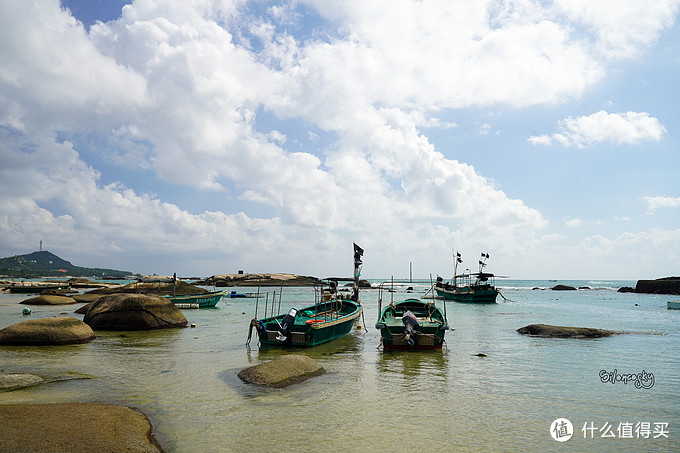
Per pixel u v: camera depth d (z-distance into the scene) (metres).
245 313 38.12
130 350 17.92
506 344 20.53
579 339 22.03
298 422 9.23
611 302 58.84
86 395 11.02
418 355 17.56
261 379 12.15
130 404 10.28
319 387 12.13
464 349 19.09
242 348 18.69
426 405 10.63
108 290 47.84
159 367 14.53
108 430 7.68
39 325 19.05
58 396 10.91
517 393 11.86
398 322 20.66
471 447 8.07
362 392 11.73
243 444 7.98
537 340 21.86
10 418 7.81
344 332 22.58
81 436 7.25
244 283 108.38
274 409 10.08
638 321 32.19
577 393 11.93
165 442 8.02
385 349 18.78
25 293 70.94
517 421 9.58
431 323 19.53
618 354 17.86
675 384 12.96
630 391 12.19
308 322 19.17
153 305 25.38
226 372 13.80
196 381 12.59
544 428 9.17
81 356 16.38
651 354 17.86
